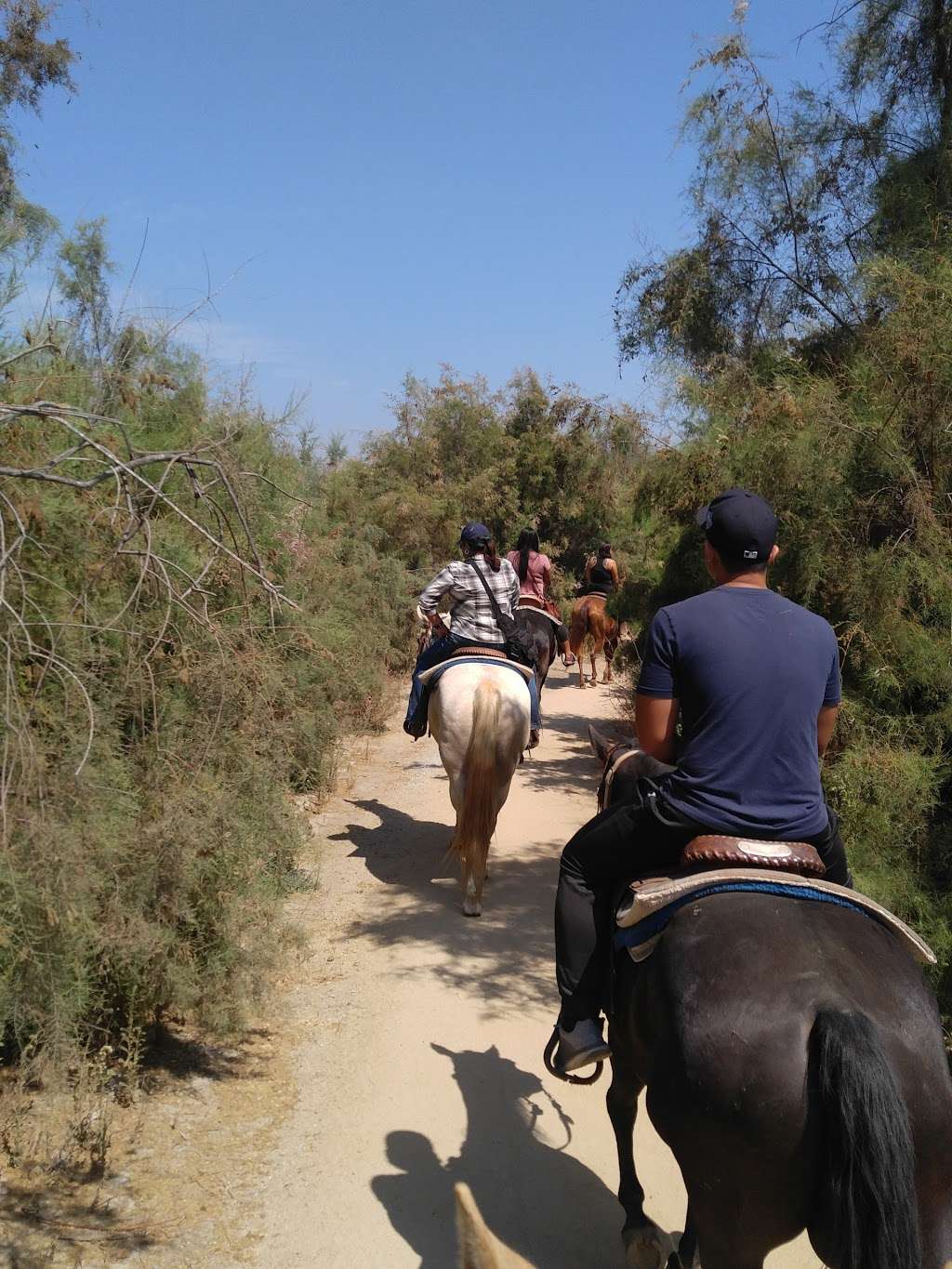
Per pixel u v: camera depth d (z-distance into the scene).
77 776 3.73
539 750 12.85
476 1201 4.27
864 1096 2.27
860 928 2.84
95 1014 4.84
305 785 9.91
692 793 3.10
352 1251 3.93
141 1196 4.12
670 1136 2.70
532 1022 5.86
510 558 13.22
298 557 8.83
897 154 8.99
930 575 5.76
